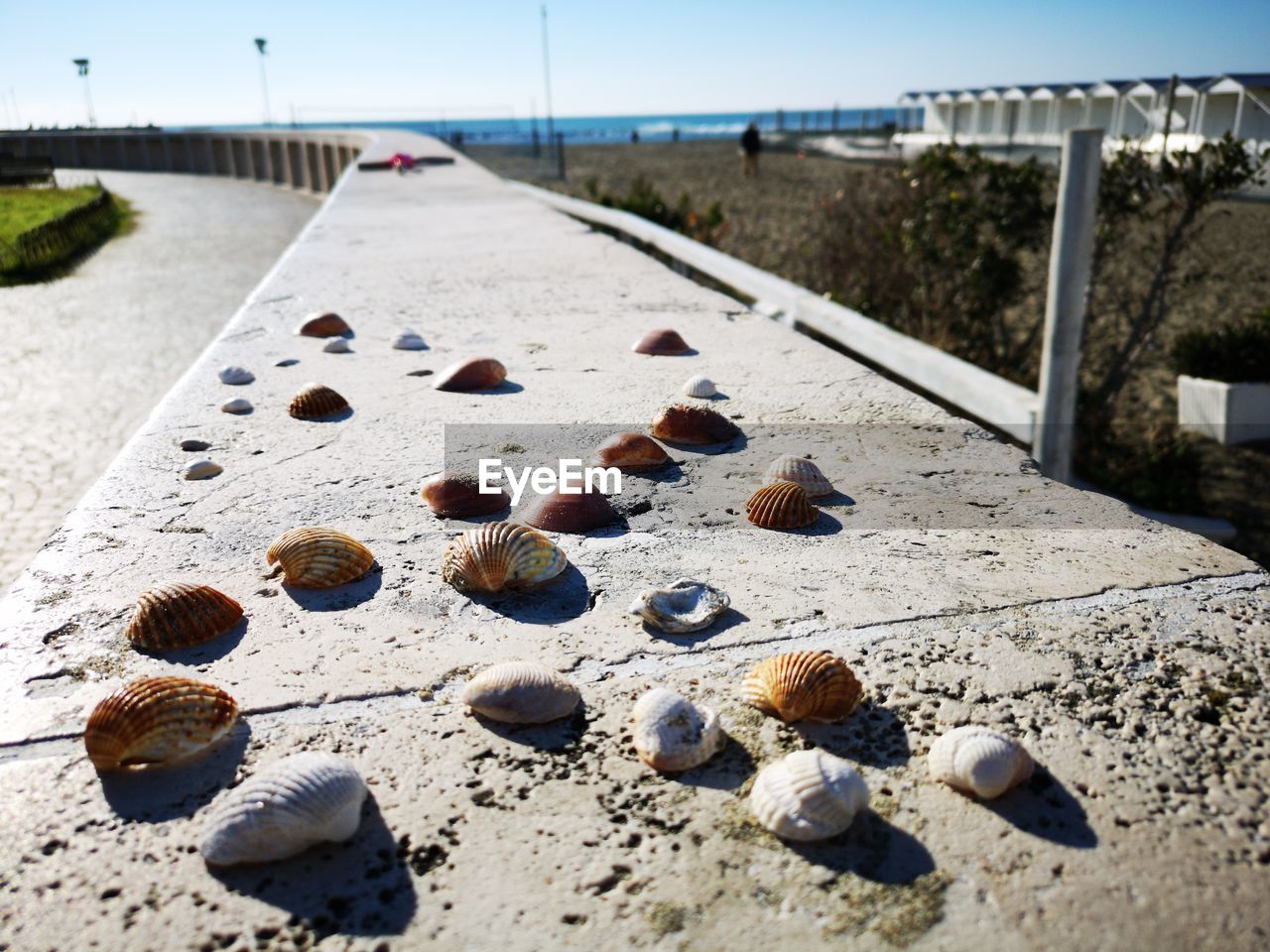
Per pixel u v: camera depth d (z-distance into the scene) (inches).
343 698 70.2
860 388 147.3
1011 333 374.0
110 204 956.0
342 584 87.0
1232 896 51.4
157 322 427.8
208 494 107.9
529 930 50.1
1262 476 269.7
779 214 757.3
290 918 51.0
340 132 1174.3
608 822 57.9
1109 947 48.4
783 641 77.0
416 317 199.2
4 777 61.7
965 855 54.6
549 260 270.1
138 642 76.4
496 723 67.4
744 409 138.4
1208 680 70.6
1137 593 83.6
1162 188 284.8
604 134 5108.3
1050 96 1055.0
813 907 51.2
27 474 241.1
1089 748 63.6
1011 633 77.4
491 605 83.7
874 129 2175.2
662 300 213.5
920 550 93.1
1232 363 295.7
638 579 88.1
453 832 57.2
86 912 51.3
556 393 147.1
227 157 1653.5
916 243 350.9
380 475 114.0
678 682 72.0
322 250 294.0
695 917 50.7
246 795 55.6
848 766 58.4
